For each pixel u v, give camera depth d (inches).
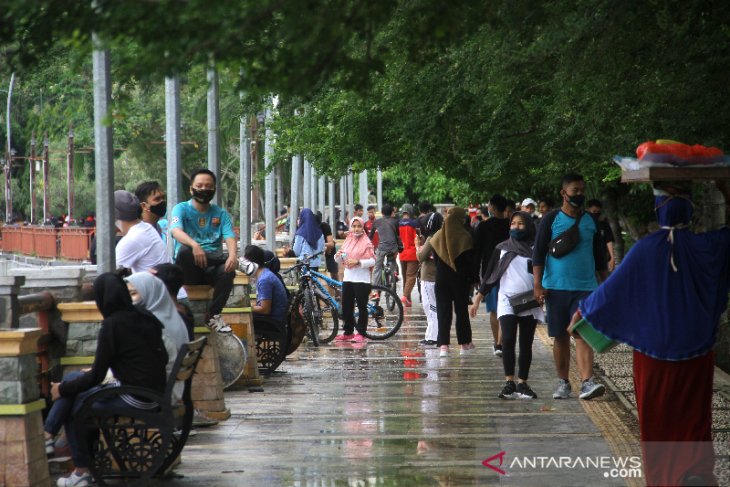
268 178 2191.2
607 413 1053.8
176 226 1043.9
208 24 499.5
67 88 1439.5
